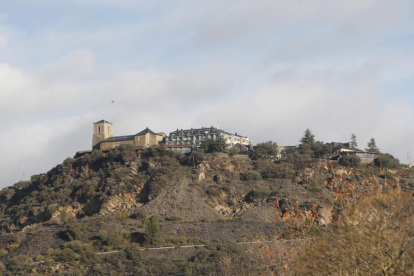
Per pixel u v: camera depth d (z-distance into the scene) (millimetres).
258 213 170125
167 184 189375
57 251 140000
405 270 46281
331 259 48406
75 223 157875
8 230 187750
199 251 136875
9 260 137500
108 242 145625
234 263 110438
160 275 121000
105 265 130875
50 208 186375
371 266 46500
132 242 148500
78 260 134250
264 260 87562
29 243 151000
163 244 145500
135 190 189000
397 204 46281
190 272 117750
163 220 169000
